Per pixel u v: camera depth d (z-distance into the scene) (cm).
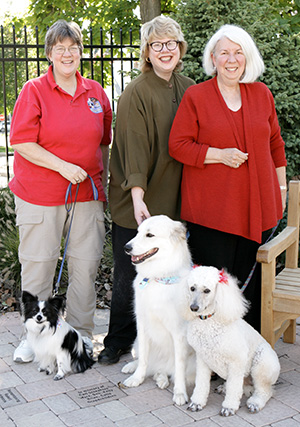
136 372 345
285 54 569
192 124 332
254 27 542
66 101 361
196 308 278
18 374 355
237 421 292
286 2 773
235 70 317
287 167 567
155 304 323
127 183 352
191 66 534
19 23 1080
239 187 325
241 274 358
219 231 337
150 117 353
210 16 536
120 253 380
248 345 304
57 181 363
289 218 398
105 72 999
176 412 304
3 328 443
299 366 366
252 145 322
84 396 324
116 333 385
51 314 344
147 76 357
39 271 378
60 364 350
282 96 537
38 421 293
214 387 340
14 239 559
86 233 384
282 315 343
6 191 630
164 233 316
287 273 386
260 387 311
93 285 401
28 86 354
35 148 351
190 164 333
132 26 900
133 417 298
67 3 992
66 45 347
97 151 382
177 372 324
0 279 529
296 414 300
